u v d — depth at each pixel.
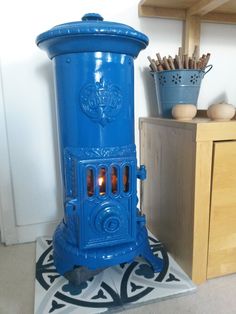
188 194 0.81
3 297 0.80
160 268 0.88
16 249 1.07
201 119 0.91
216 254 0.84
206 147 0.75
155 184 1.07
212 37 1.19
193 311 0.73
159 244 1.03
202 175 0.76
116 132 0.76
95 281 0.83
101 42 0.69
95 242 0.76
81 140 0.75
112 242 0.77
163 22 1.12
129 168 0.76
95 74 0.71
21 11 0.97
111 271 0.88
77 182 0.73
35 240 1.14
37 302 0.75
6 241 1.11
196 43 1.12
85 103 0.72
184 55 0.99
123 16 1.07
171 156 0.91
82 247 0.76
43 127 1.07
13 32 0.98
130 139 0.80
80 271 0.79
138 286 0.81
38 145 1.08
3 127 1.02
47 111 1.06
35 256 1.01
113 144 0.76
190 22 1.09
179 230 0.89
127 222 0.78
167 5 1.05
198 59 1.01
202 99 1.24
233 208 0.82
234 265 0.87
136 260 0.94
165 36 1.13
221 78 1.24
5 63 0.99
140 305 0.75
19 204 1.11
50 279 0.85
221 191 0.79
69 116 0.75
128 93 0.77
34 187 1.11
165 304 0.76
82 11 1.03
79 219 0.74
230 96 1.27
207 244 0.82
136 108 1.17
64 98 0.75
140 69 1.14
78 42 0.68
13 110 1.03
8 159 1.04
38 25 0.99
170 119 0.93
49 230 1.16
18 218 1.12
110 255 0.78
